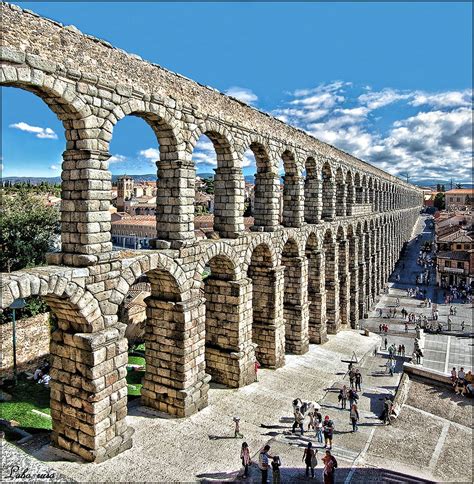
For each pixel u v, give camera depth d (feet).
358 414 108.58
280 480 79.61
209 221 310.24
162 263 86.48
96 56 72.54
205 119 98.32
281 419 100.63
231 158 109.81
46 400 110.63
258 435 92.58
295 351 148.25
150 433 87.97
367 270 248.73
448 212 585.22
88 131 71.46
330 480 76.33
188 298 94.17
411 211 569.64
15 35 60.85
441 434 104.01
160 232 94.02
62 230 74.95
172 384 95.30
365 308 245.24
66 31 67.67
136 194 632.38
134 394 111.14
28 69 62.39
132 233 287.48
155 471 75.46
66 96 67.87
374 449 94.07
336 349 161.38
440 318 249.96
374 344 176.45
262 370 128.98
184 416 94.53
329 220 175.42
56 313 75.31
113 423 77.00
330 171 174.29
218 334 114.83
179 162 90.12
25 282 62.90
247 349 115.75
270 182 127.24
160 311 95.25
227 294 112.06
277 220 130.52
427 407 119.24
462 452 96.53
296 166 141.59
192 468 77.97
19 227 178.50
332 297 179.52
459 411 117.91
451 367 173.06
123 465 75.51
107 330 75.10
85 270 71.20
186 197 92.53
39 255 182.50
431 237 550.77
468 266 320.09
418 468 88.07
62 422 77.20
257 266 129.90
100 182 73.56
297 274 145.79
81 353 73.20
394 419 107.76
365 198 243.81
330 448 91.30
